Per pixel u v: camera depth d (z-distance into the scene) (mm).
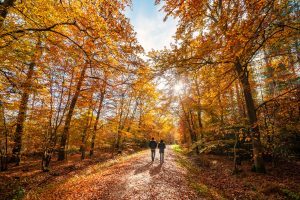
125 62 8008
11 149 16578
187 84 11680
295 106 11414
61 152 19297
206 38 7039
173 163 17000
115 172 12898
